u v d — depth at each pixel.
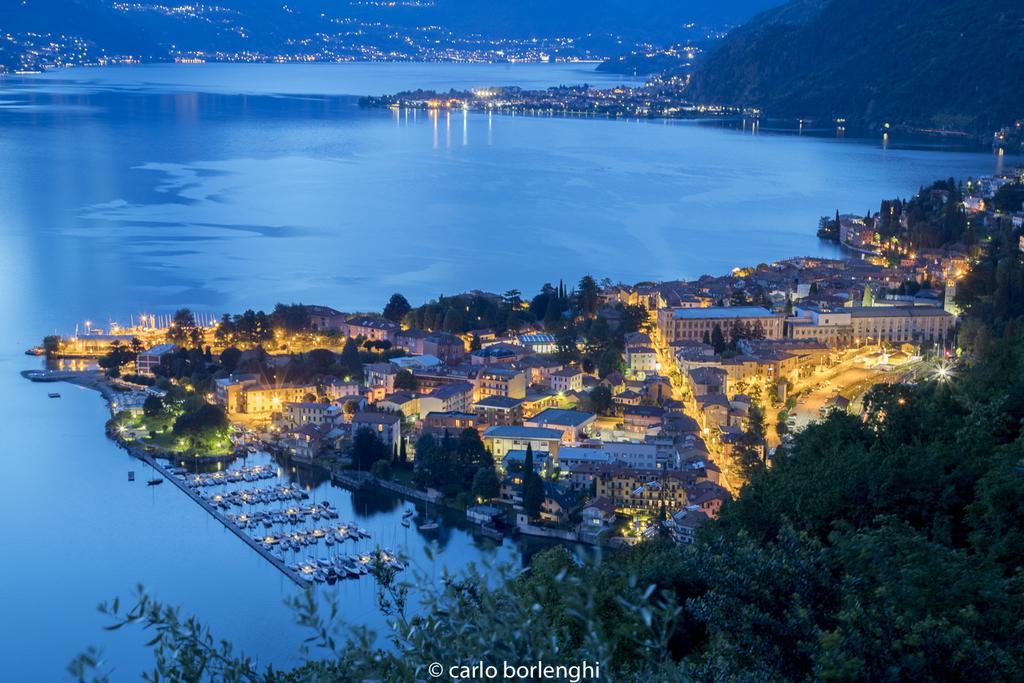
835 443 139.12
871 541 79.19
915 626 68.50
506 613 47.09
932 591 76.62
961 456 116.75
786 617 74.25
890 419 147.50
